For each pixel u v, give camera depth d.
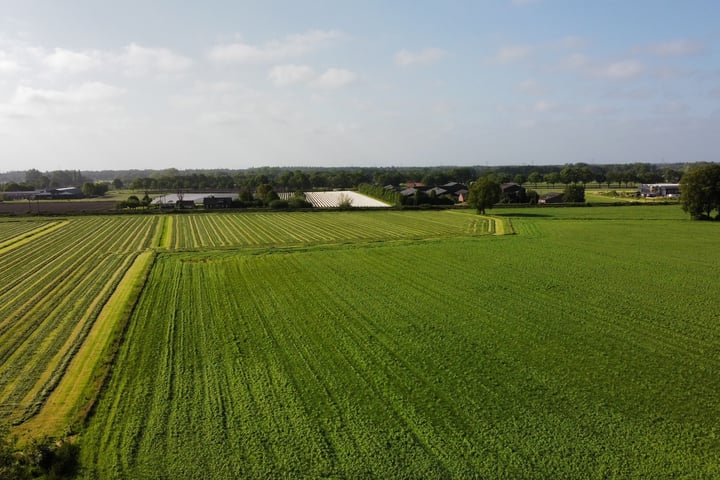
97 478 19.67
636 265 54.97
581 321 36.50
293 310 40.56
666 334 33.56
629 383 26.55
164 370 29.45
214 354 31.72
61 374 29.67
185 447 21.47
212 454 20.94
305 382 27.48
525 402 24.75
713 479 18.61
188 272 55.75
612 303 40.72
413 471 19.58
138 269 57.91
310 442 21.66
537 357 30.25
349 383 27.27
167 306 42.50
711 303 40.28
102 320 39.41
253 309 41.06
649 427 22.23
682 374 27.50
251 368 29.47
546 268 54.22
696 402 24.36
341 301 42.88
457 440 21.61
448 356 30.66
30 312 42.22
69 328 37.72
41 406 25.84
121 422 23.78
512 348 31.73
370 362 29.97
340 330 35.62
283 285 48.88
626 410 23.75
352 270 55.12
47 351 33.25
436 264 57.53
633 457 20.09
